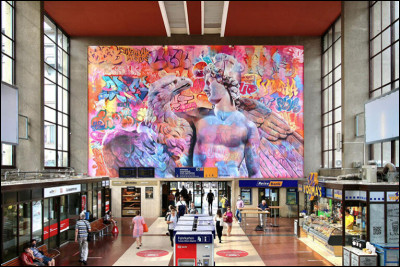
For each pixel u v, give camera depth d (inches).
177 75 1219.9
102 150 1203.2
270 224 1043.9
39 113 893.2
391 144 829.2
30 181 677.9
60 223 746.2
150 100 1211.9
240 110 1213.1
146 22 1120.2
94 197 968.9
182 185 1247.5
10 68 885.8
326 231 684.7
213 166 1198.3
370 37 946.1
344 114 947.3
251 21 1111.0
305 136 1226.0
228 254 660.1
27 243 606.9
